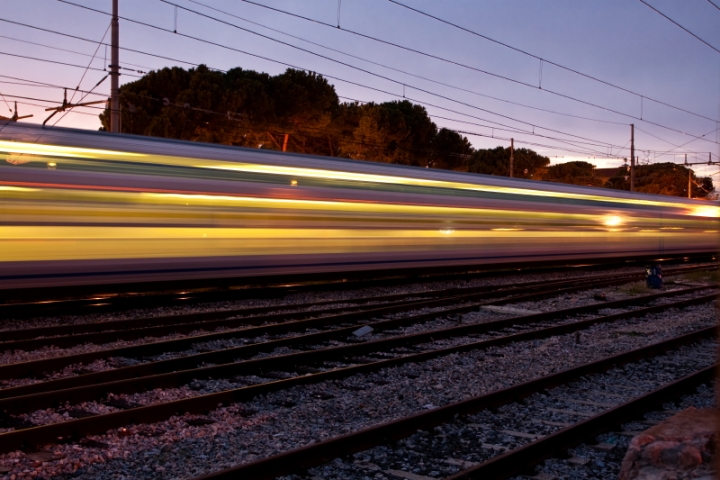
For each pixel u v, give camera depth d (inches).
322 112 1509.6
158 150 463.8
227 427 219.3
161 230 457.7
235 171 498.6
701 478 151.6
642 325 448.5
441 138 1727.4
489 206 688.4
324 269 545.6
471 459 194.7
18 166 401.4
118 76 669.3
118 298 478.6
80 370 292.8
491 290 643.5
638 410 237.9
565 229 775.1
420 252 620.4
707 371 288.2
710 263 1102.4
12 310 430.9
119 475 179.6
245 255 498.6
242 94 1307.8
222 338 367.2
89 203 426.9
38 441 194.7
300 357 313.6
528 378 298.7
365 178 582.6
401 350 352.8
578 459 193.9
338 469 184.4
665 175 2458.2
